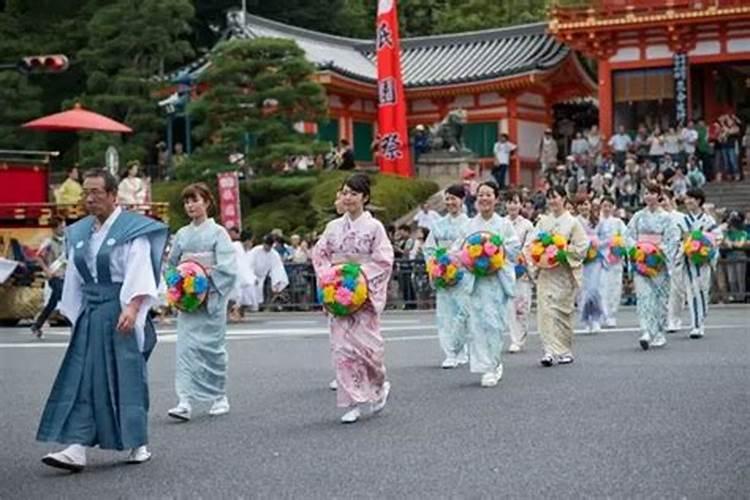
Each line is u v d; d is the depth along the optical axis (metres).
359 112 47.06
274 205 37.09
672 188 34.03
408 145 42.31
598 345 17.47
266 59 36.72
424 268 28.52
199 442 10.09
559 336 15.05
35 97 44.28
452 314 15.06
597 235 20.98
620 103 43.28
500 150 41.72
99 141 41.16
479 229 13.59
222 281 11.52
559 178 37.69
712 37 41.97
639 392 12.05
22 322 25.30
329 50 49.41
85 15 46.69
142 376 9.09
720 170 38.25
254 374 14.69
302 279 29.31
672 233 17.53
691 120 42.78
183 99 41.78
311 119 37.59
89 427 8.89
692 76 43.94
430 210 31.16
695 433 9.66
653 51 42.66
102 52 42.53
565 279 15.04
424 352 17.09
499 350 13.19
